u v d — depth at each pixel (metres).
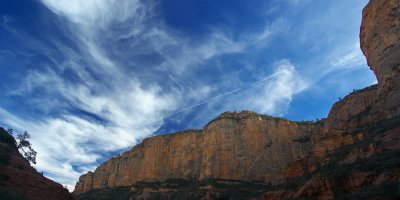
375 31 75.38
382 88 68.62
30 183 60.50
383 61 70.06
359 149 58.19
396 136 52.00
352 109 87.38
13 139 77.19
